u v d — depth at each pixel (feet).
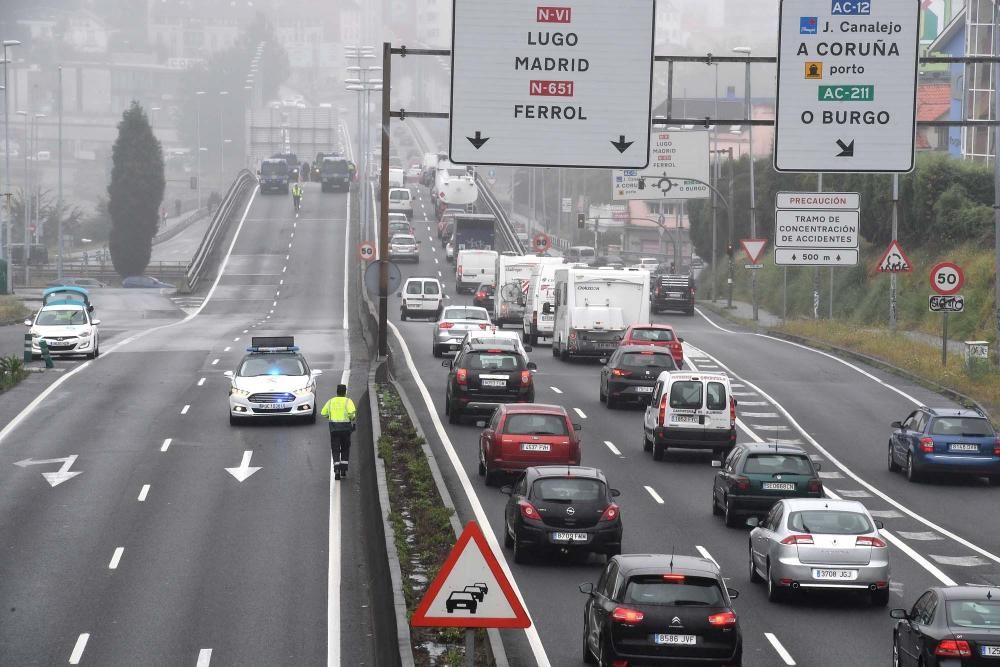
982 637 156.87
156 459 341.00
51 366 524.52
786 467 273.33
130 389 465.47
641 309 557.74
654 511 291.58
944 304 498.28
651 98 257.34
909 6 266.16
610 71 256.11
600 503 240.12
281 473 325.62
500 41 254.47
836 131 268.41
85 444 361.71
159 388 467.93
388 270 460.96
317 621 207.92
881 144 268.41
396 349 588.09
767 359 583.17
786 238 615.16
